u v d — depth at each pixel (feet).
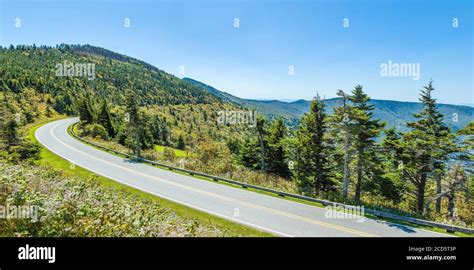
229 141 163.84
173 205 54.24
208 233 32.12
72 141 141.90
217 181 76.59
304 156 87.04
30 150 74.54
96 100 411.54
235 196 62.18
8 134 74.28
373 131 67.21
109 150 121.80
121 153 114.83
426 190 93.30
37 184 29.25
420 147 73.41
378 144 73.15
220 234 33.27
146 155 117.08
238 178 82.43
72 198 26.27
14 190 24.14
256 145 120.37
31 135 152.15
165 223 28.84
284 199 60.90
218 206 54.80
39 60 645.10
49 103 320.29
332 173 82.43
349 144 69.46
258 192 66.28
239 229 42.39
